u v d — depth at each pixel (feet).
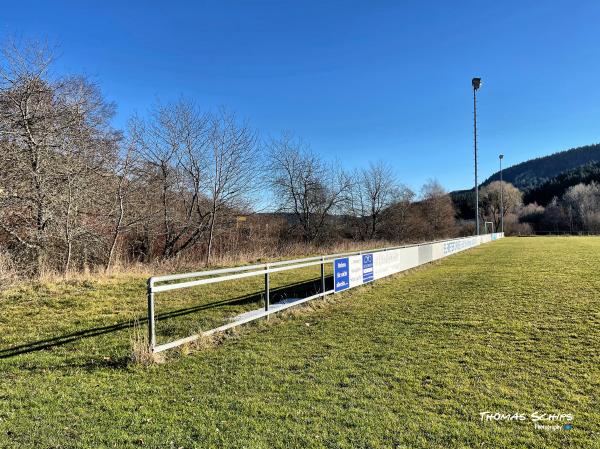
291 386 15.62
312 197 131.44
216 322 26.14
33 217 45.65
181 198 74.79
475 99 108.99
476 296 35.01
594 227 280.51
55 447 11.06
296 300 32.37
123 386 15.65
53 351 20.07
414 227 193.77
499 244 132.77
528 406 13.55
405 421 12.57
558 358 18.35
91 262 54.65
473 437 11.59
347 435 11.73
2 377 16.56
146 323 25.59
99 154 55.52
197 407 13.73
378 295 37.11
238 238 88.33
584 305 29.58
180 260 66.18
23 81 44.98
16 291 31.99
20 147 45.01
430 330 24.00
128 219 58.95
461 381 15.84
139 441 11.43
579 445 11.10
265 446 11.15
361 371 17.21
